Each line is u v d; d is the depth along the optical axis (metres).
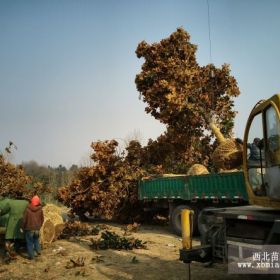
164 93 18.64
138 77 19.61
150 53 19.70
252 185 7.05
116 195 18.67
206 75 20.03
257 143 6.77
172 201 15.67
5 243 11.15
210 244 7.38
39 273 9.04
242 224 6.61
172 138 19.72
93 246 11.69
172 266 9.31
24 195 14.20
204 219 7.83
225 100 20.20
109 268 9.24
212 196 13.33
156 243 12.78
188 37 19.59
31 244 10.39
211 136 20.14
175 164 20.42
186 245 6.99
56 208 13.26
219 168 14.38
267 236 6.14
